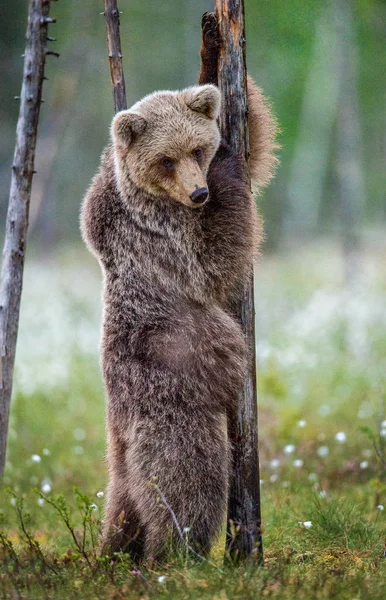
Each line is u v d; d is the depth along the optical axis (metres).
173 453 10.38
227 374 10.54
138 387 10.64
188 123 10.40
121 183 10.84
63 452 17.00
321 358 21.33
